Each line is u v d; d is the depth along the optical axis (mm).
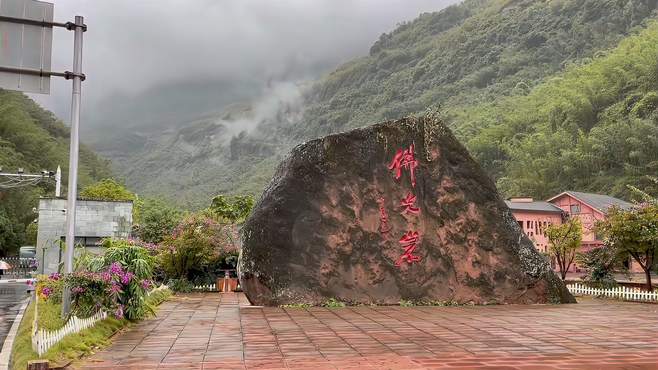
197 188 134875
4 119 60969
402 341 9148
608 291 18578
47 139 68812
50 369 7027
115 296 10469
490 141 62906
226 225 21484
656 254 18625
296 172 15125
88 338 8555
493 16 112750
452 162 16125
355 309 13898
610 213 19297
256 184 96250
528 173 51531
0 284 25844
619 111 51188
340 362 7461
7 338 10125
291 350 8344
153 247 15352
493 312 13406
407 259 15266
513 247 15875
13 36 9234
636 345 8828
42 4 9438
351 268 14906
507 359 7688
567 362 7500
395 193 15562
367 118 104438
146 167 195750
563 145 52312
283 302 14344
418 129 16094
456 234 15648
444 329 10500
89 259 11062
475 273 15508
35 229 44344
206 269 21297
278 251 14555
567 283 21125
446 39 119812
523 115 64000
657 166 43750
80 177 69688
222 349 8445
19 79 9242
